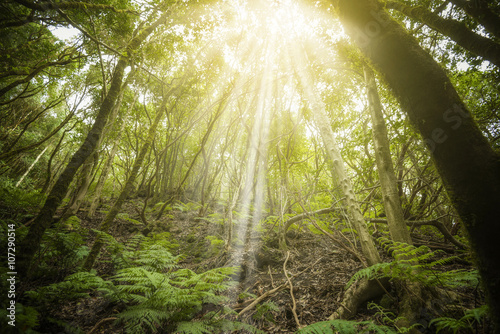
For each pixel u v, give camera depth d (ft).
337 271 12.36
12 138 35.60
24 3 11.38
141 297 9.35
